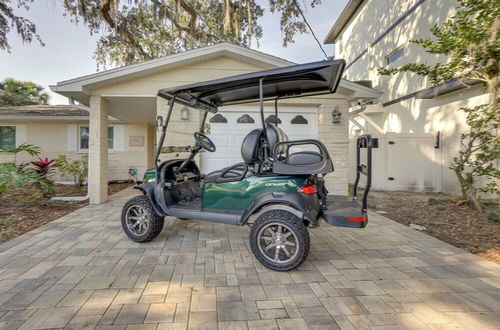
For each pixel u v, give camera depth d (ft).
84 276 8.20
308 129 20.51
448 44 12.09
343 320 6.15
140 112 25.12
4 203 18.48
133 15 37.47
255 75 9.13
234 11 34.35
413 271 8.66
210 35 40.70
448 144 23.17
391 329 5.82
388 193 23.63
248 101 12.65
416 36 26.48
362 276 8.33
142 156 32.27
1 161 30.78
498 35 10.61
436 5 23.76
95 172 19.20
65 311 6.43
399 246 10.96
